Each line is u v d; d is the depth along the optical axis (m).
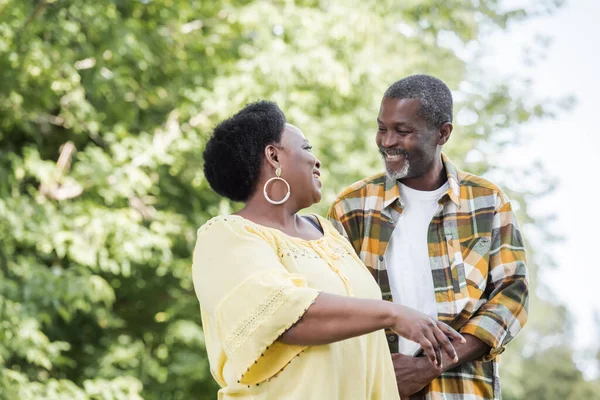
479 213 3.21
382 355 2.82
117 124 8.30
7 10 7.43
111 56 8.13
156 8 8.64
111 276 8.83
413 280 3.18
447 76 9.99
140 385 8.03
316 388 2.56
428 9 8.98
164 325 8.95
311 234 2.85
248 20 8.15
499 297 3.13
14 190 7.98
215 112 8.16
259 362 2.56
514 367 12.88
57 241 7.64
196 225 8.43
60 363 7.96
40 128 8.79
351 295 2.70
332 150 8.16
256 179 2.77
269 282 2.52
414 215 3.24
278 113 2.79
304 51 8.02
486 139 10.32
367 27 8.15
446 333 2.48
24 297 7.55
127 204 8.47
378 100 8.47
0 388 7.24
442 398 3.11
